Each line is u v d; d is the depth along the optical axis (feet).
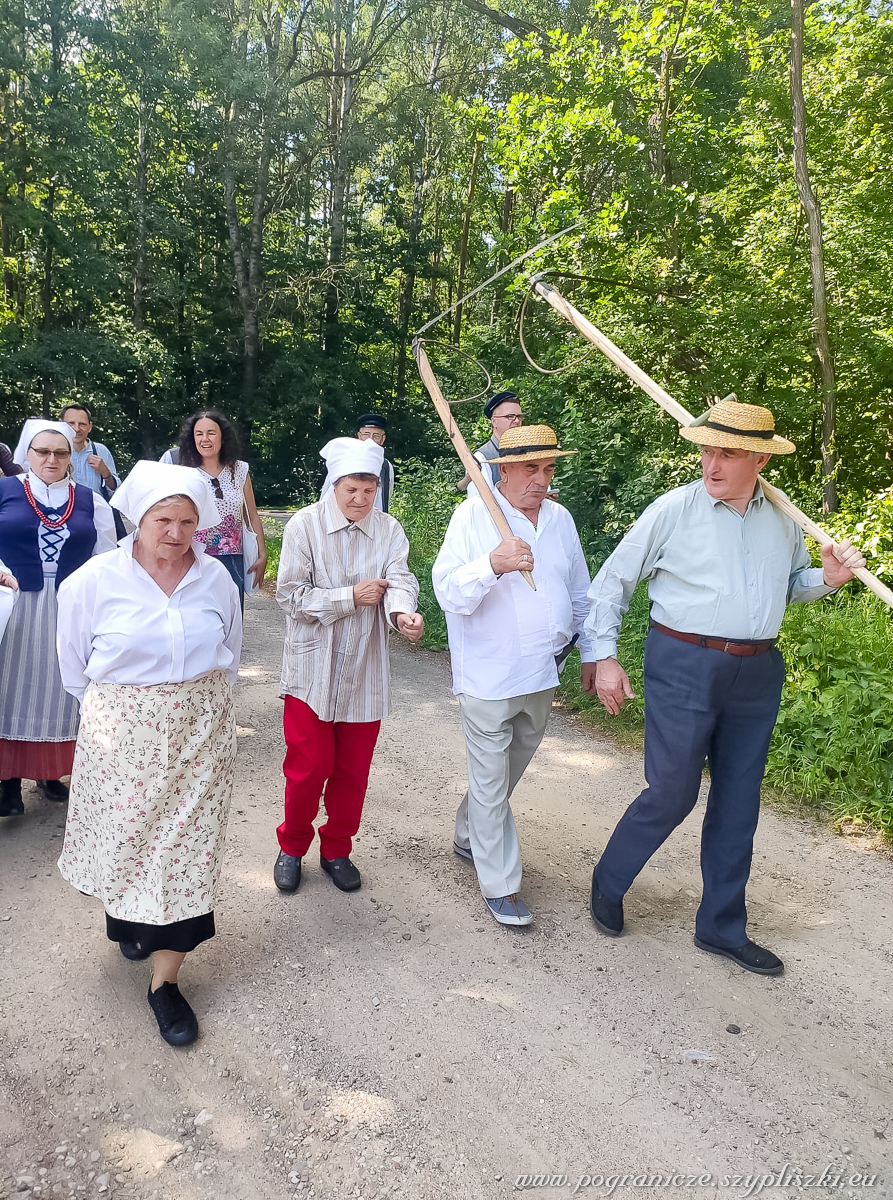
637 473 28.73
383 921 10.64
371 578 10.61
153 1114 7.54
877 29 28.40
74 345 68.64
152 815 8.05
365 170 94.38
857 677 16.69
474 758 10.64
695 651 9.58
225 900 10.92
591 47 32.99
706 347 29.81
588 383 33.73
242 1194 6.79
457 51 86.33
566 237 31.81
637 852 10.25
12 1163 6.95
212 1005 8.93
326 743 10.59
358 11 83.30
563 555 10.96
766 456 9.43
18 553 11.80
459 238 98.94
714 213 31.99
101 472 18.48
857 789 14.79
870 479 29.17
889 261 27.86
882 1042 8.84
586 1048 8.54
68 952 9.66
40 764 12.26
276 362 86.48
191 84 71.51
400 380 96.94
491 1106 7.73
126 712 7.95
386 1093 7.84
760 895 11.84
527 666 10.37
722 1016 9.15
